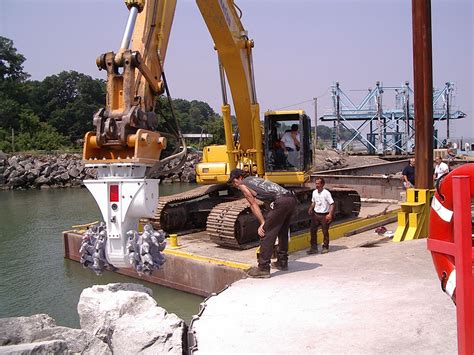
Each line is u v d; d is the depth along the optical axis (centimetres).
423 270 575
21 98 7412
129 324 432
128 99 468
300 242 1012
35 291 901
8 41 7406
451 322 395
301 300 485
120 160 450
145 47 544
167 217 1145
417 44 878
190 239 1105
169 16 614
